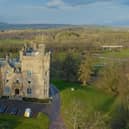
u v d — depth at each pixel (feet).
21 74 448.65
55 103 419.13
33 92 447.83
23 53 457.27
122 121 336.29
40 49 453.17
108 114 368.48
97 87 527.81
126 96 455.63
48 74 445.78
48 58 443.32
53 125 334.24
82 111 358.84
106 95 483.92
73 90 495.82
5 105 402.11
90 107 400.88
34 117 362.12
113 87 497.05
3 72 449.06
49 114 371.97
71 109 361.30
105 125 315.99
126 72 517.96
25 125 330.54
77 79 595.06
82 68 565.53
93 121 317.01
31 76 447.01
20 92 451.12
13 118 354.95
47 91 446.60
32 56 443.32
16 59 518.78
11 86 451.53
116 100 450.71
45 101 428.15
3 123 331.98
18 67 456.04
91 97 461.78
